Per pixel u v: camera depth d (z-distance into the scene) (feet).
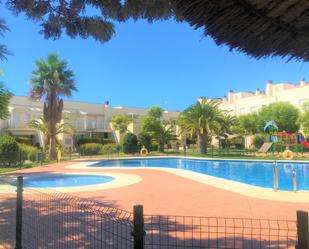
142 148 113.60
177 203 29.43
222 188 38.14
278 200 30.40
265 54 6.93
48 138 94.84
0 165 71.61
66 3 14.52
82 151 109.29
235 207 27.43
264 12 5.90
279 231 18.21
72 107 151.53
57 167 68.64
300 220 7.51
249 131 140.05
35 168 66.64
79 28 14.92
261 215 24.34
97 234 17.74
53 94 89.81
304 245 7.41
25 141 114.73
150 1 12.77
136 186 40.27
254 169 75.25
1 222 21.62
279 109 127.85
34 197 30.14
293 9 5.76
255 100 159.12
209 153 112.47
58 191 36.47
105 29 14.55
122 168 64.80
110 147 116.16
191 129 104.68
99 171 59.52
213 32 6.48
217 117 104.17
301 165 78.02
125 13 13.53
